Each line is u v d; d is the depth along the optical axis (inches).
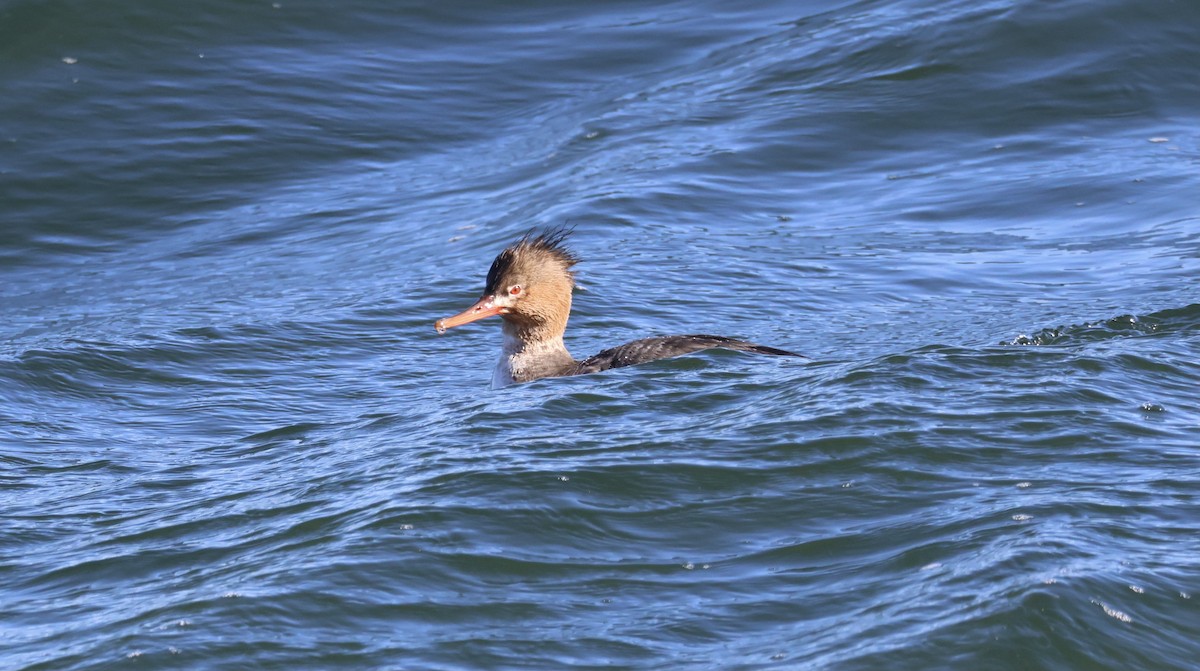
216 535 429.7
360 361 695.1
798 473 433.4
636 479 432.5
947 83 1047.6
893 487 421.4
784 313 724.7
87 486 509.4
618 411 509.4
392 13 1195.9
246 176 984.3
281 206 948.0
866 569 372.5
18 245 898.7
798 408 488.4
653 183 921.5
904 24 1126.4
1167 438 454.9
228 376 672.4
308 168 996.6
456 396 604.7
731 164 951.6
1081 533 382.9
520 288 638.5
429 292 782.5
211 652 343.6
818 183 931.3
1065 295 726.5
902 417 472.1
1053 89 1034.7
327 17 1178.0
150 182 971.9
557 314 647.1
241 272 845.2
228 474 510.0
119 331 736.3
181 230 919.7
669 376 554.3
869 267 788.6
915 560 374.6
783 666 328.2
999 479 424.5
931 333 671.8
